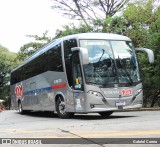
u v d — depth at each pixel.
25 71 22.67
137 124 10.37
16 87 25.62
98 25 29.05
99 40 14.38
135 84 14.41
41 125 11.90
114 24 26.97
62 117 15.84
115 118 14.05
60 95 15.90
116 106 13.89
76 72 14.20
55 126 11.05
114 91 13.90
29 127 11.32
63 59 15.20
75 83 14.31
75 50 13.73
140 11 24.17
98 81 13.77
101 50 14.24
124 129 9.20
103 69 13.99
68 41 14.87
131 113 18.09
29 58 22.02
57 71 15.98
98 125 10.59
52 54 16.69
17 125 12.86
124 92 14.06
